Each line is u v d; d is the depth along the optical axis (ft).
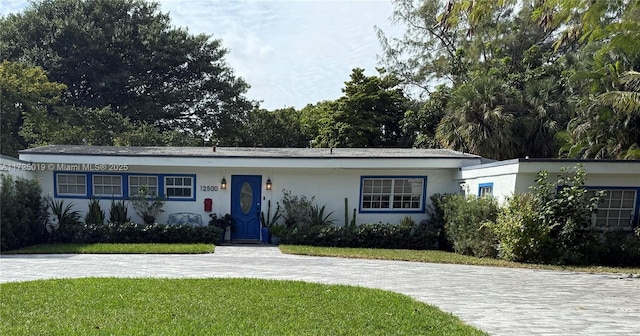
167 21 97.86
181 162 40.11
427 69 93.09
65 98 82.38
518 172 31.99
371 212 42.91
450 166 41.22
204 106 96.53
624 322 16.38
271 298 18.51
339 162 40.50
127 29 87.97
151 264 27.66
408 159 40.81
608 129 45.27
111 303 17.13
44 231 38.24
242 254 33.06
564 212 30.40
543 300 19.79
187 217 42.11
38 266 26.45
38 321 14.74
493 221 33.19
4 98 56.59
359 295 19.34
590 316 17.16
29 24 81.30
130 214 41.78
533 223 30.50
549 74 65.77
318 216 42.06
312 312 16.44
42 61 77.92
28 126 61.67
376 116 82.89
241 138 98.48
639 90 43.06
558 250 30.63
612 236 31.48
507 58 74.54
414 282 23.53
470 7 20.83
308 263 29.32
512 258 31.14
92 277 22.88
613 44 24.73
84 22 84.79
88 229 38.11
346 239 39.32
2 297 17.90
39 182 39.06
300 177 42.78
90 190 41.65
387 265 29.14
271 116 100.27
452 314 16.88
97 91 83.76
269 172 42.63
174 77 94.94
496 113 55.01
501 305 18.71
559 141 54.85
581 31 27.04
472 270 27.63
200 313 16.01
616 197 33.68
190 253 32.73
